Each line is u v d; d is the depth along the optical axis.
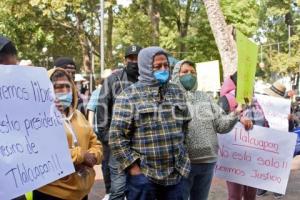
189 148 4.60
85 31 28.39
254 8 24.47
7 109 3.00
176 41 27.56
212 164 4.73
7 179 2.90
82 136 3.75
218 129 4.78
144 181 3.95
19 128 3.06
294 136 5.12
